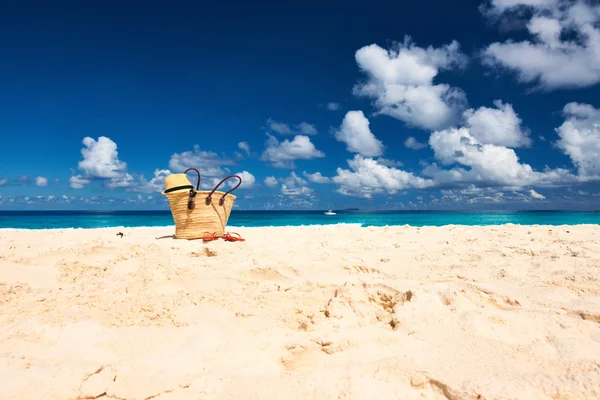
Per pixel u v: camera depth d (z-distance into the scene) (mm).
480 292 3254
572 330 2551
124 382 1902
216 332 2582
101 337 2449
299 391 1862
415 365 2074
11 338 2379
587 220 24031
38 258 4293
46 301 3014
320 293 3389
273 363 2215
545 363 2100
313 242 6500
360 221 26797
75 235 7711
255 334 2596
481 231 8227
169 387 1892
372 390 1845
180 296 3137
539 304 3010
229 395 1855
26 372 1912
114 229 9859
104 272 3861
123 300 3033
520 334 2504
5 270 3561
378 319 2969
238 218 35281
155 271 3721
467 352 2258
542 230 8164
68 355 2207
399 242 6449
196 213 6730
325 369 2102
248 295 3332
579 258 4457
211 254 5125
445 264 4406
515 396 1742
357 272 4176
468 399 1762
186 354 2252
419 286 3377
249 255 4789
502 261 4516
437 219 28234
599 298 3111
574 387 1802
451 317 2746
